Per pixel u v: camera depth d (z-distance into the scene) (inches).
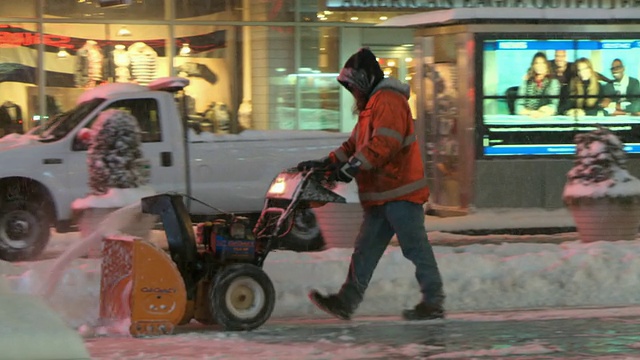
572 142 1831.9
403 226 938.7
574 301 1090.1
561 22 1811.0
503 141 1819.6
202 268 895.1
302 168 919.7
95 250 1247.5
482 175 1812.3
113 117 1322.6
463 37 1803.6
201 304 898.7
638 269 1135.0
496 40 1803.6
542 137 1827.0
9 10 2262.6
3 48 2263.8
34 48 2281.0
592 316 988.6
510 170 1818.4
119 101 1517.0
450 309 1052.5
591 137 1438.2
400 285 1083.3
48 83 2292.1
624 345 837.8
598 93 1835.6
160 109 1528.1
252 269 893.2
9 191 1456.7
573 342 850.8
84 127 1498.5
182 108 1547.7
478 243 1577.3
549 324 941.2
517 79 1815.9
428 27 1902.1
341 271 1128.2
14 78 2273.6
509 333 893.8
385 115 909.8
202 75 2370.8
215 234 893.2
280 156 1569.9
